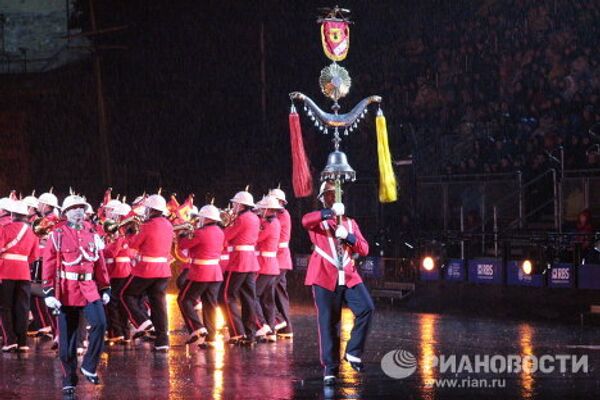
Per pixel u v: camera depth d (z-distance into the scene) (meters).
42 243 17.44
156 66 41.34
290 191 34.75
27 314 15.91
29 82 40.94
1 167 40.56
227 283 16.45
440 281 24.17
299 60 38.97
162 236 16.02
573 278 21.22
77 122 41.00
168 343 15.83
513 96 29.08
